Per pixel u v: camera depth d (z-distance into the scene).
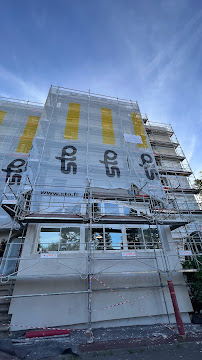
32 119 14.43
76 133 11.82
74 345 5.39
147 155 11.93
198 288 7.71
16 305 6.66
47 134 11.08
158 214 9.27
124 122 13.79
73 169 10.00
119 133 12.80
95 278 7.30
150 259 8.39
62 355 4.93
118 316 7.17
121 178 10.34
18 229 9.20
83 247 8.35
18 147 12.09
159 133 19.62
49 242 8.22
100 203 9.69
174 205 12.23
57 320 6.68
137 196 9.70
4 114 14.06
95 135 12.11
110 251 8.55
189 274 8.74
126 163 11.12
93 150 11.18
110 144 11.87
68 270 7.48
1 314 6.97
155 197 9.69
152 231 9.56
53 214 7.50
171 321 7.55
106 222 8.08
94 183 9.79
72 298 7.14
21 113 14.60
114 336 6.18
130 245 8.82
